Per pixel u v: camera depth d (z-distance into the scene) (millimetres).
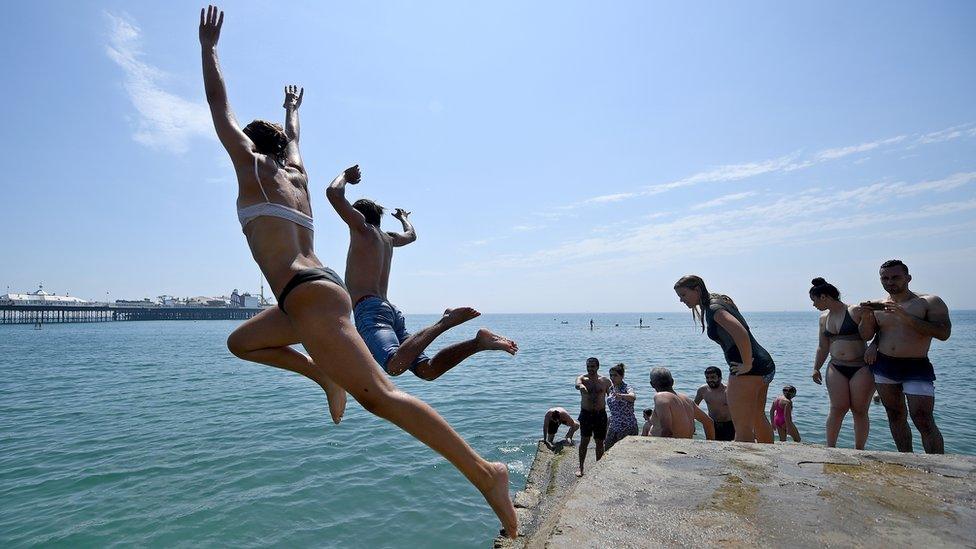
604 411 10469
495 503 2055
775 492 2473
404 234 3984
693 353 40750
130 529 7398
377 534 7297
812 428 12750
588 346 51469
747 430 4867
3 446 12297
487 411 16281
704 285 5168
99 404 18156
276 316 2340
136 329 109000
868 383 5984
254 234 2166
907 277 5570
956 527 2037
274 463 10523
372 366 1997
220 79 2369
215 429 13781
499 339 2697
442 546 6965
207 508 8141
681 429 7211
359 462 10578
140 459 10898
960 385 20141
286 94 3068
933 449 5391
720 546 1872
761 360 4828
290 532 7344
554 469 9641
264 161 2297
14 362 35594
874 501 2344
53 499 8602
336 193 3246
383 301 3240
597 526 2072
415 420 1973
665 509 2254
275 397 19562
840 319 6258
